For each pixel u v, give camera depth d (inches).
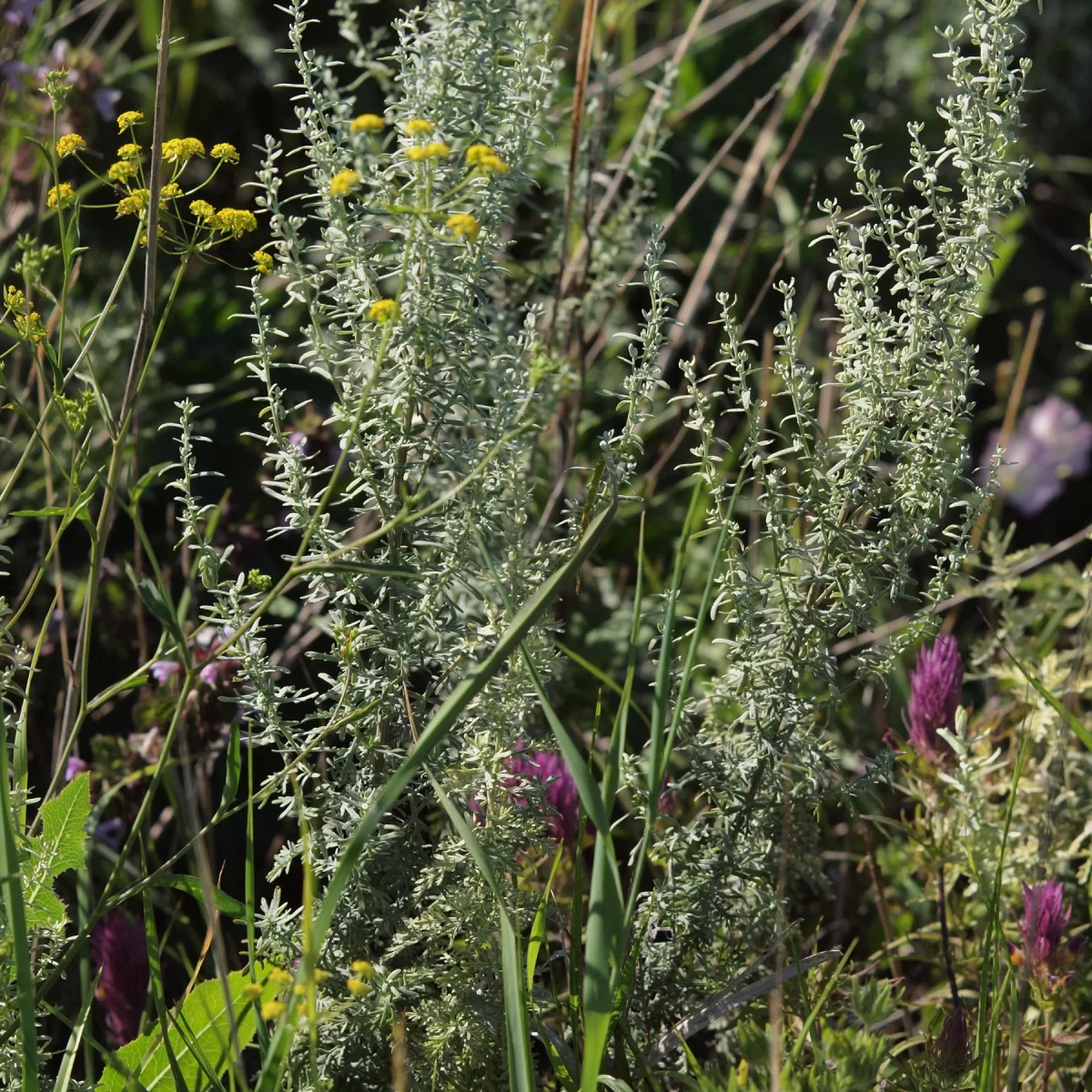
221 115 180.2
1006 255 168.7
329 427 123.3
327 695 79.0
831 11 139.4
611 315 148.9
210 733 103.8
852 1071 68.2
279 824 110.7
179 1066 72.6
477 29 77.2
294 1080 74.3
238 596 77.1
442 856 75.6
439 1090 75.1
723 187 186.5
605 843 61.3
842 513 79.7
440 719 59.9
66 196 77.1
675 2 185.2
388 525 67.4
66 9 139.3
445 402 77.8
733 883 83.6
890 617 140.7
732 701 87.2
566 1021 80.4
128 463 127.3
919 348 77.7
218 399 138.0
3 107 117.2
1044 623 137.8
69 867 73.7
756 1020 83.2
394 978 73.2
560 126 153.3
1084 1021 91.7
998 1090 75.7
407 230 75.9
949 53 78.2
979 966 93.1
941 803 96.2
